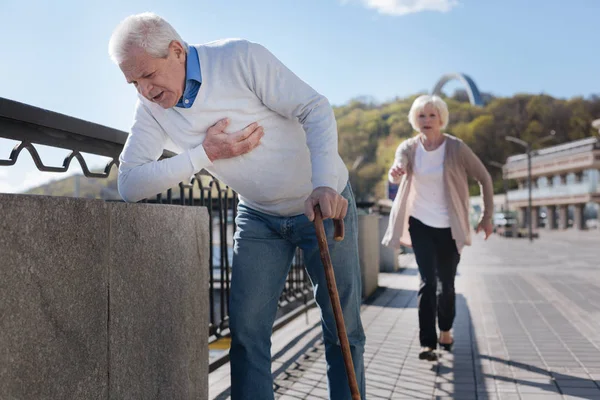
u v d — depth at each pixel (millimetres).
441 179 4770
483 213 4984
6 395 1459
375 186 133375
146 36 2125
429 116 4770
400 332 5984
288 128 2463
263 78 2342
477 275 12477
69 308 1702
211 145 2324
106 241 1894
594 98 132375
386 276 11844
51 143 2113
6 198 1479
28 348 1536
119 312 1960
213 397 3730
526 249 28062
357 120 142125
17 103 1874
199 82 2275
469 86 64875
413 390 3971
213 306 4082
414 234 4832
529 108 131750
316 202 2238
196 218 2596
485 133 129625
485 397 3812
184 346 2455
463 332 5973
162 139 2479
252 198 2559
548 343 5410
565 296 8766
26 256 1540
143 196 2385
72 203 1729
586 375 4312
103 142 2512
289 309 7516
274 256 2648
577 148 77562
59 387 1649
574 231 74625
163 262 2273
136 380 2059
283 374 4332
